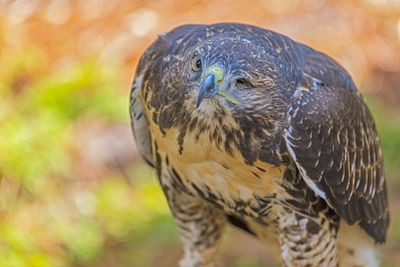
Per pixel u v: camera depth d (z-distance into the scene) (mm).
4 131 11812
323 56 7605
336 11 17734
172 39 7289
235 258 10844
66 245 10891
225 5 17000
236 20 16859
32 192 11492
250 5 17234
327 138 7074
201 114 6586
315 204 7484
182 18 16391
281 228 7621
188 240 8484
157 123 7047
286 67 6652
